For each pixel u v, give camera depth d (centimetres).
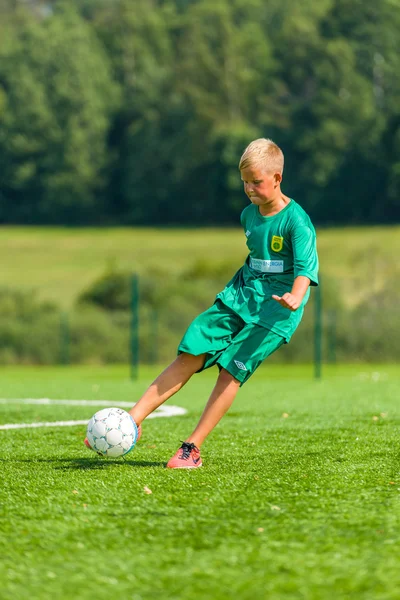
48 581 482
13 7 16775
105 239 12025
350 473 787
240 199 12575
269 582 473
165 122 13138
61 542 558
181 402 1803
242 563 506
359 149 12044
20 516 627
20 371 3766
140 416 852
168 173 13150
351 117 11944
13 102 13288
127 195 13425
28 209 13712
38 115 13200
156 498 680
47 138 13312
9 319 4269
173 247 11169
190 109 12712
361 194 12231
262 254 837
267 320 826
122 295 4734
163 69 14062
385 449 955
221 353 835
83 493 704
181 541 555
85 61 13450
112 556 525
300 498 675
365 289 4888
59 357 4184
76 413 1527
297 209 831
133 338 2914
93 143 13462
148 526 594
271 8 14550
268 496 684
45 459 902
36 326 4209
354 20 12194
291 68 12662
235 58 12494
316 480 751
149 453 946
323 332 4050
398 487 717
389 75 11981
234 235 12050
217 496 686
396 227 11769
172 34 14600
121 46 14212
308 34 12406
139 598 454
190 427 1242
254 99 12550
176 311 4300
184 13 15250
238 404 1681
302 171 12219
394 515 614
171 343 4231
